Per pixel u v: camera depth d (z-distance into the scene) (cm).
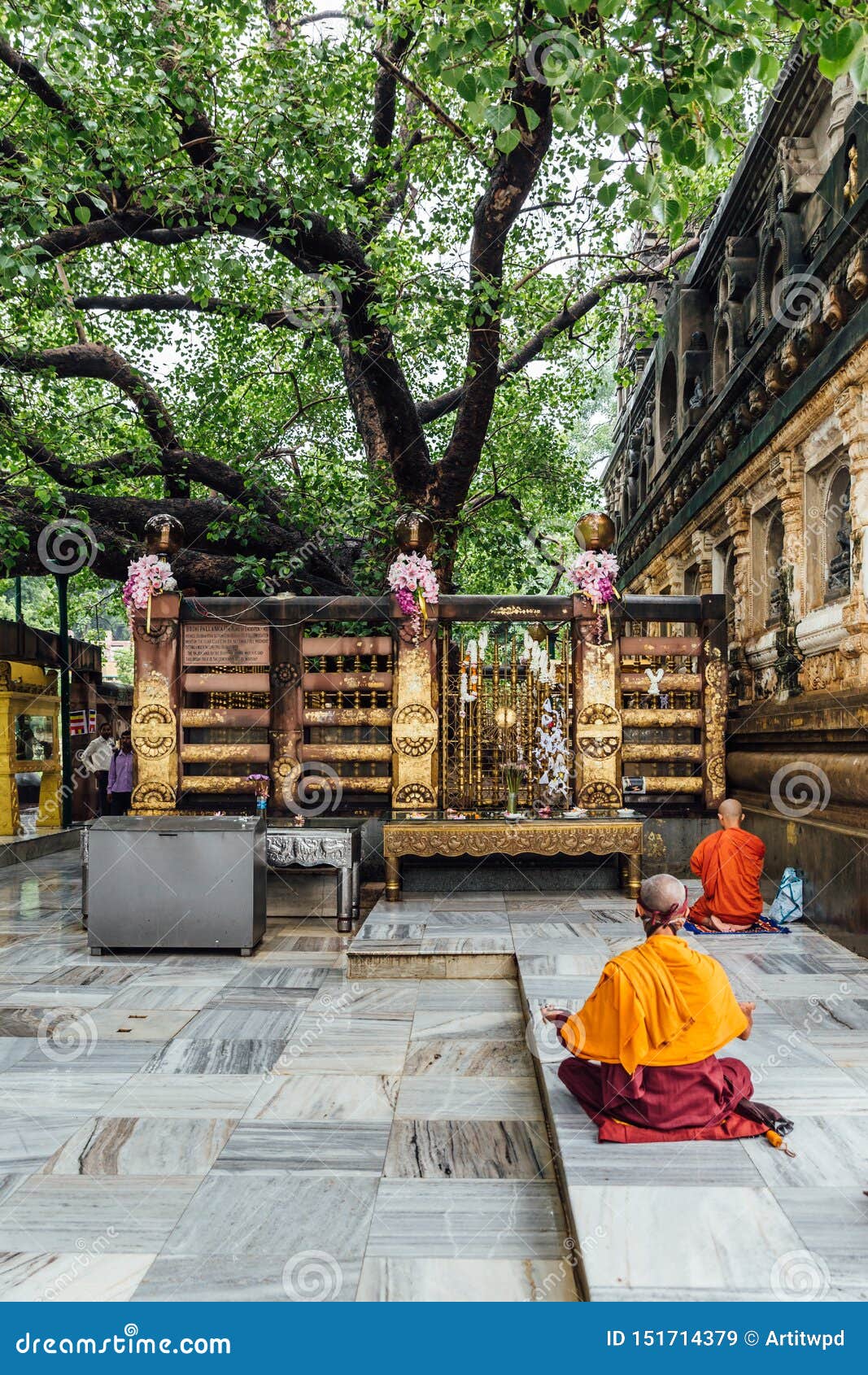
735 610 1002
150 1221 322
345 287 962
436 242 1120
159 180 862
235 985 626
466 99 459
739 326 955
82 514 1127
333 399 1336
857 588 645
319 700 922
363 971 638
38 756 1434
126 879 716
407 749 866
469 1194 342
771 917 743
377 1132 397
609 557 877
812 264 710
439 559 1174
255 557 1181
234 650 890
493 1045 506
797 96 775
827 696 709
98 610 1966
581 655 874
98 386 1384
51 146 779
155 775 880
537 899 817
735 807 729
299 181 927
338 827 807
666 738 935
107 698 1723
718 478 1039
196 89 845
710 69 414
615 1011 354
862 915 609
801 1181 313
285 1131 396
